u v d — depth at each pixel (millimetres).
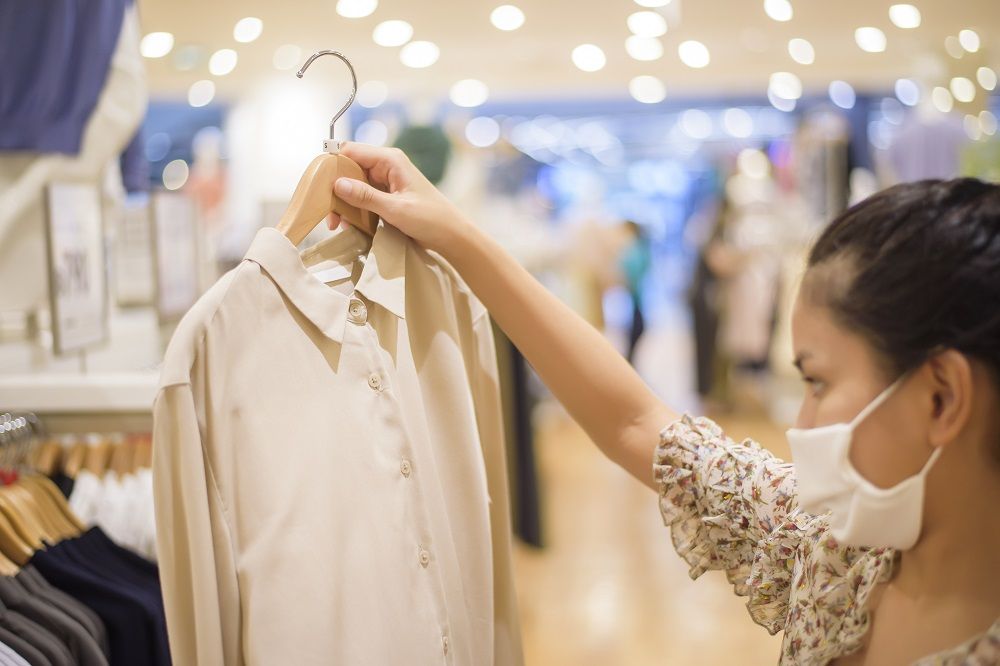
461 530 1299
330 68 4230
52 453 1883
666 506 1288
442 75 4672
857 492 944
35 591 1466
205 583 1080
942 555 961
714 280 7816
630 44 4234
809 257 1018
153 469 1086
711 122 11906
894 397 921
